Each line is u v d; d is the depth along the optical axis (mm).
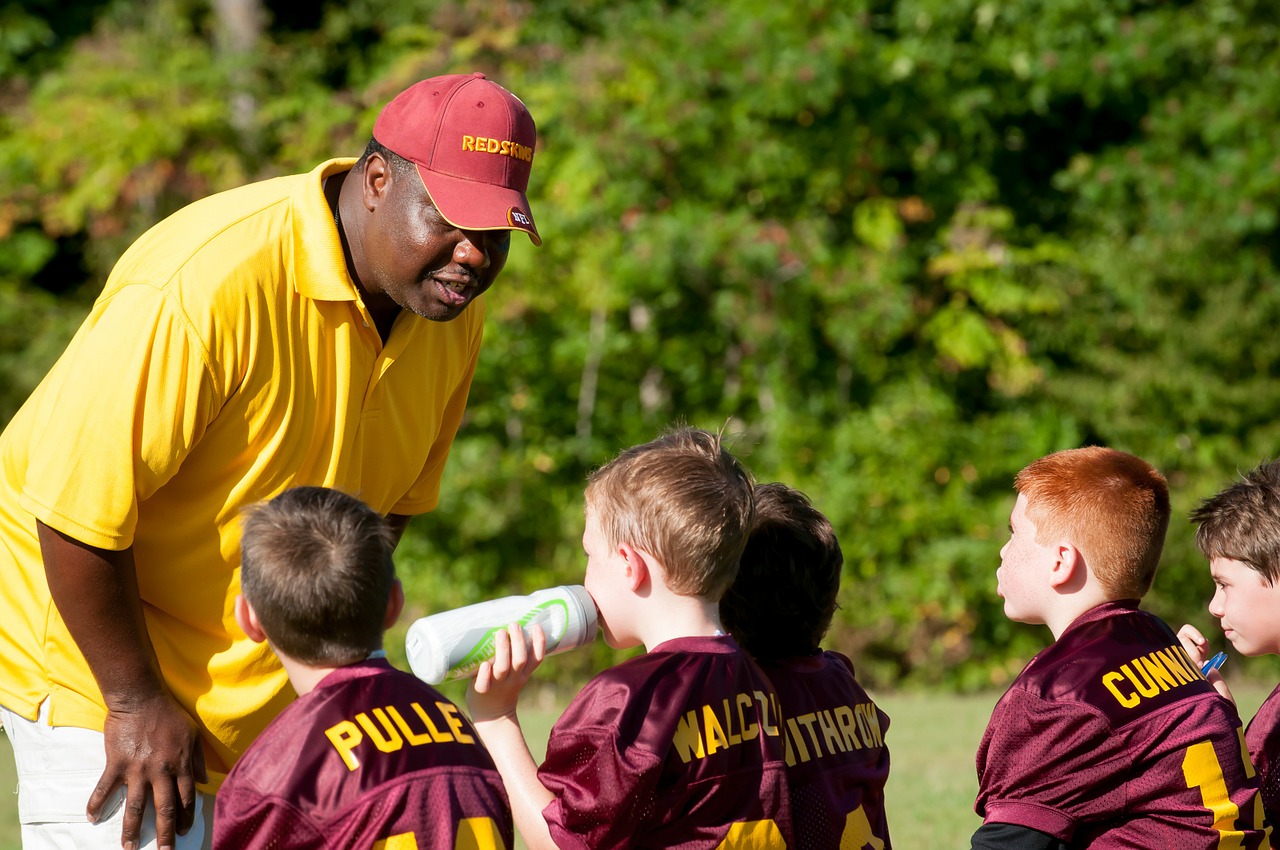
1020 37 51312
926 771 25016
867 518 46406
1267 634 12633
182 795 11188
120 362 10734
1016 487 12469
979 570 45812
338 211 11898
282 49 56062
